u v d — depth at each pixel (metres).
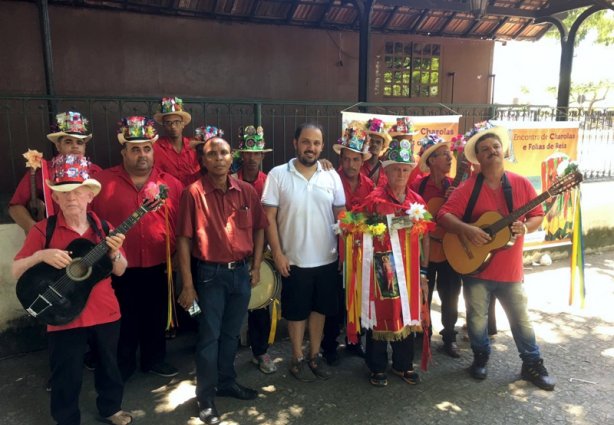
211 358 3.16
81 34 5.69
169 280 3.43
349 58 7.43
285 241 3.55
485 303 3.67
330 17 7.04
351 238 3.49
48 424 3.16
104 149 5.89
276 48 6.86
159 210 3.48
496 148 3.51
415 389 3.58
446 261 3.99
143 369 3.79
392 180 3.39
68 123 3.48
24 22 5.41
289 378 3.76
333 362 3.95
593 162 7.05
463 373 3.81
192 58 6.33
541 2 7.52
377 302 3.43
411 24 7.66
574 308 5.09
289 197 3.49
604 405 3.36
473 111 7.08
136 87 6.05
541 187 6.38
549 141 6.33
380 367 3.59
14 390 3.56
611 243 7.32
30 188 3.38
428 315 3.62
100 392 3.06
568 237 6.71
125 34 5.91
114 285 3.43
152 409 3.33
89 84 5.80
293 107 6.95
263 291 3.73
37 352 4.18
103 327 2.88
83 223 2.83
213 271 3.12
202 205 3.10
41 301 2.64
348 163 3.81
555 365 3.91
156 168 3.60
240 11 6.45
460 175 4.07
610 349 4.19
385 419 3.22
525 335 3.63
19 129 5.46
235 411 3.31
